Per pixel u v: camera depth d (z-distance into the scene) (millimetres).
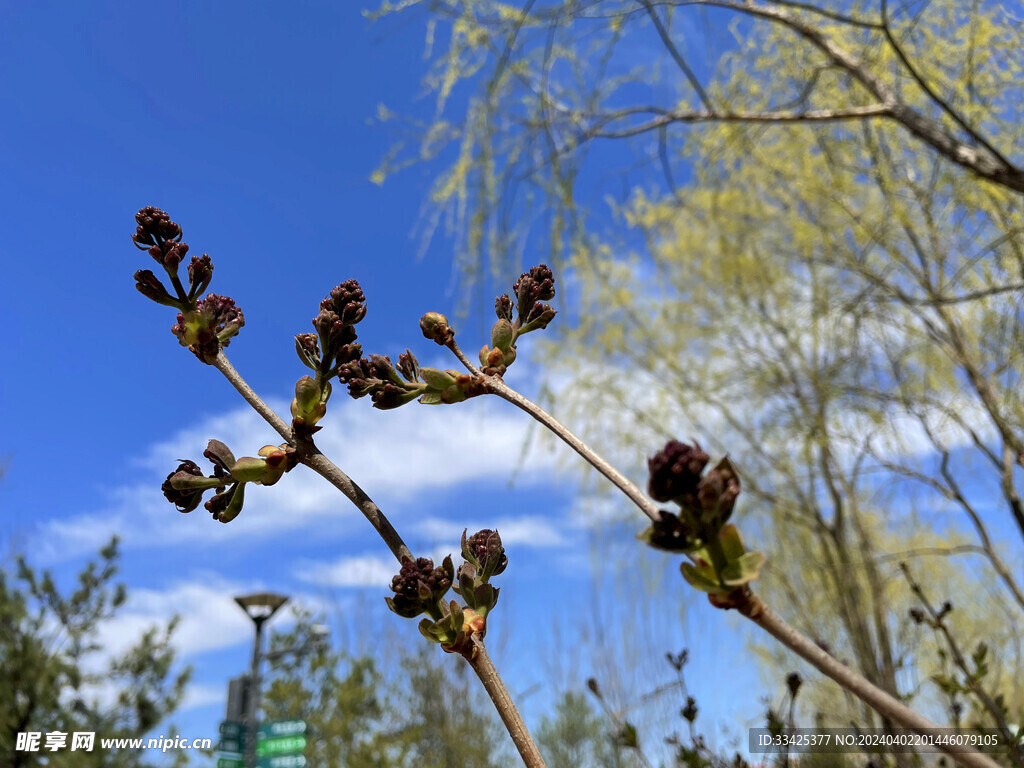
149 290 883
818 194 4832
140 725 6953
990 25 3666
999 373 3820
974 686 2002
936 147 3023
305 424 852
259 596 8242
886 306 4438
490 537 831
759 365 5496
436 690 9195
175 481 842
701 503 500
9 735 6168
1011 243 3645
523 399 782
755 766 2436
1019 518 3639
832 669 464
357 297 888
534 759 688
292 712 9141
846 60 3209
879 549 5848
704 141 4715
